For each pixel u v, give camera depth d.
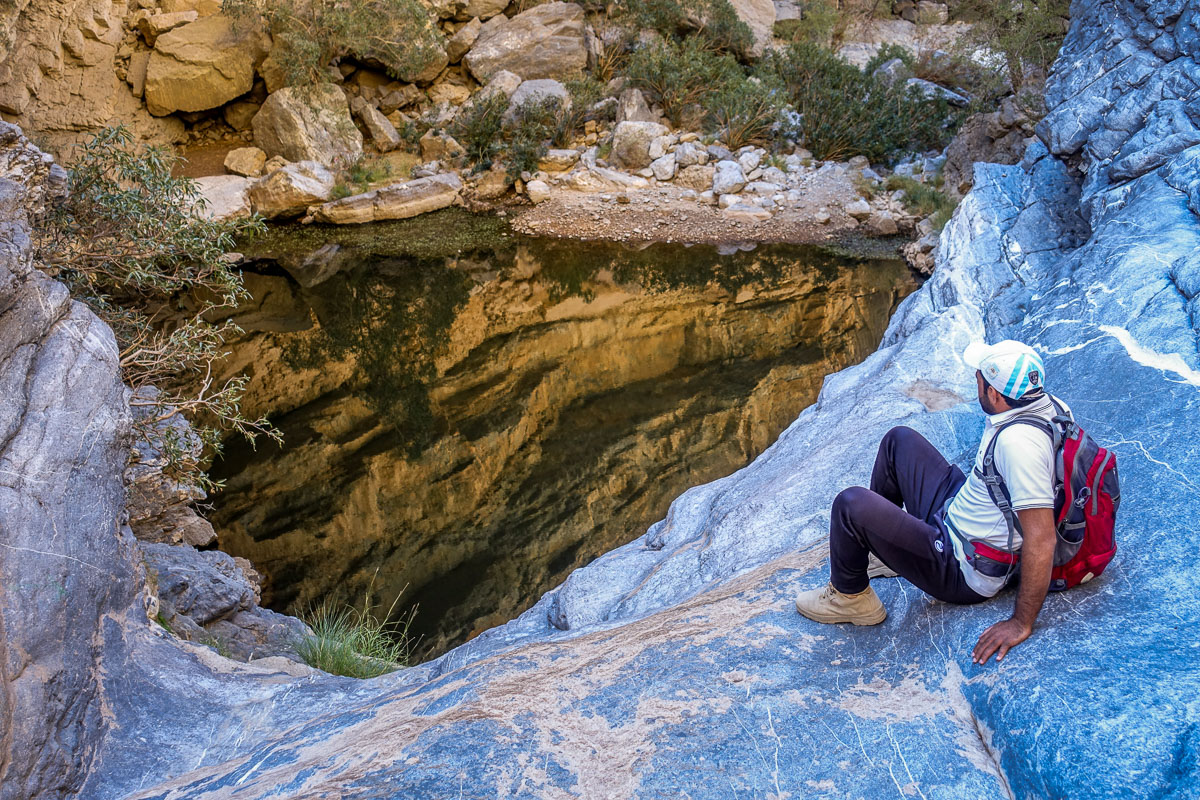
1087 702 2.03
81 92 17.41
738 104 17.62
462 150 17.84
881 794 2.09
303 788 2.39
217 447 6.49
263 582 6.87
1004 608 2.43
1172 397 3.27
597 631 3.44
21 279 3.66
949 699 2.30
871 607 2.67
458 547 7.25
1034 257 6.43
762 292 13.02
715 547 4.37
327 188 16.38
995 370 2.16
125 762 3.16
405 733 2.57
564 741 2.39
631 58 19.17
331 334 11.88
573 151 17.70
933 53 20.50
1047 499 2.12
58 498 3.51
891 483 2.84
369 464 8.61
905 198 15.82
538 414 9.60
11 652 2.95
